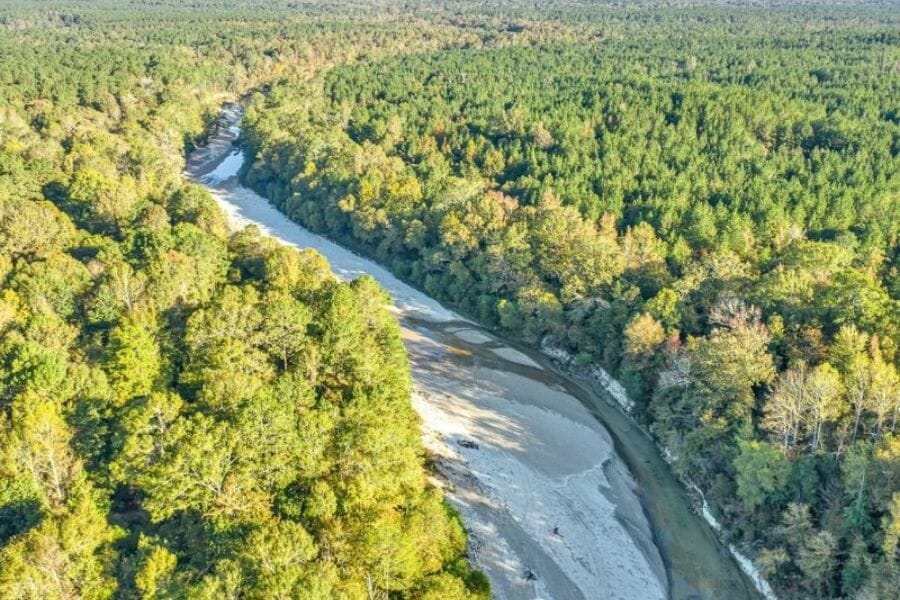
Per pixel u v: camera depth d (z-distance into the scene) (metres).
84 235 109.25
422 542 61.62
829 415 72.06
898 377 72.44
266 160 186.00
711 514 79.00
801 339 85.94
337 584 53.53
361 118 192.88
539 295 115.69
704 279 103.81
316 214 162.25
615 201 132.25
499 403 98.50
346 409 72.00
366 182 152.38
